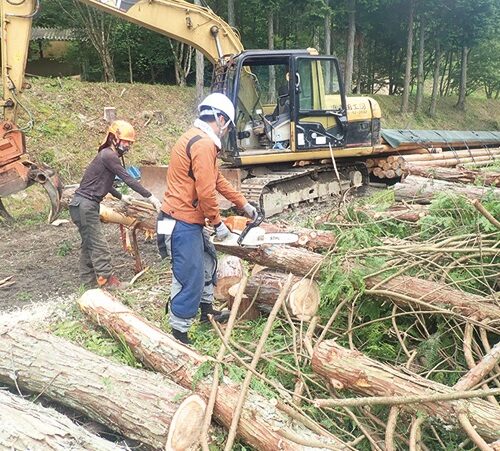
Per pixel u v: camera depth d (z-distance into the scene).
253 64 8.09
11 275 6.10
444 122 22.06
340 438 2.98
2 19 7.11
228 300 4.64
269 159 8.13
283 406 2.86
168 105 14.08
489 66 24.98
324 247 4.56
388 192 7.09
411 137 10.62
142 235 7.45
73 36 17.30
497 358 3.06
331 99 8.74
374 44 23.22
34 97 11.75
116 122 5.20
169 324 4.26
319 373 3.15
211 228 4.54
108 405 2.99
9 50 7.21
